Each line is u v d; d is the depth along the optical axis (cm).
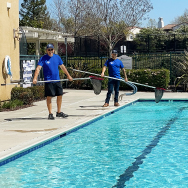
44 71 1009
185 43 3017
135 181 502
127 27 2997
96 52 2841
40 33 2230
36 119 1011
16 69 1458
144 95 1733
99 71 2144
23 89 1379
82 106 1312
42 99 1587
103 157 631
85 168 566
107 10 2962
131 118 1091
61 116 1036
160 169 557
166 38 3186
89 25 3142
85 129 908
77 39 2842
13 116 1081
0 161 568
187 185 484
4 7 1325
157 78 2030
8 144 673
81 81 2175
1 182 501
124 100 1505
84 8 3045
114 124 983
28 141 699
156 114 1177
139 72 2067
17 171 550
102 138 794
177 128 916
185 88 2030
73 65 2305
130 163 592
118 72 1272
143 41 3158
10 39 1391
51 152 664
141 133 852
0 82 1287
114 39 2995
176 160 607
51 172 546
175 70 2222
